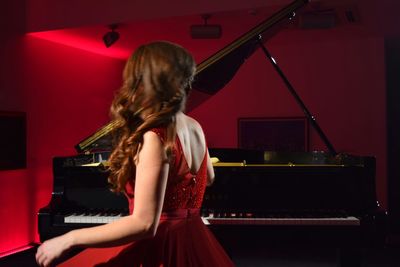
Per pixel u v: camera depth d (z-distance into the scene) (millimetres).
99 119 6203
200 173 1379
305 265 4230
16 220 4715
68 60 5562
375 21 4535
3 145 4520
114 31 4770
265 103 5969
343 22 4570
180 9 4262
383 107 5375
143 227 1069
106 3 4527
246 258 4477
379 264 4328
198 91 3057
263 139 5977
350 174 2697
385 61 5395
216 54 2732
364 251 4832
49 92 5215
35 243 4957
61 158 2818
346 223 2494
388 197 5406
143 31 4891
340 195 2699
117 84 6621
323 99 5676
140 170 1096
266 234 2539
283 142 5879
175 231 1286
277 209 2719
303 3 2834
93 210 2760
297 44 5770
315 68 5707
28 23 4828
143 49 1219
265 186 2730
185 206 1312
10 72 4629
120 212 2705
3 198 4543
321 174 2717
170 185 1233
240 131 6086
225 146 6176
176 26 4680
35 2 4801
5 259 4453
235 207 2729
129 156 1117
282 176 2730
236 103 6117
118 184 1164
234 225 2555
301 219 2520
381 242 2514
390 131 5438
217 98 6203
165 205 1261
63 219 2643
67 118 5535
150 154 1093
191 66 1261
